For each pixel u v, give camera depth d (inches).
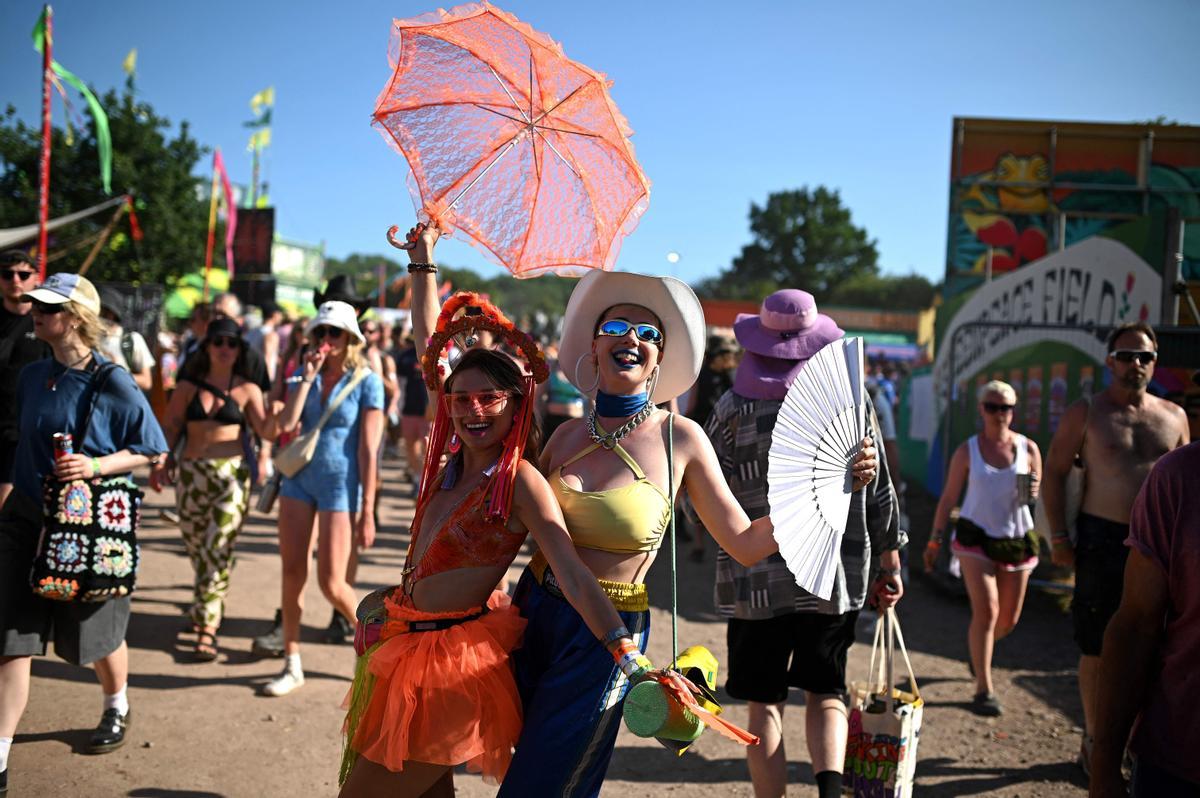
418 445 449.7
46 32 481.4
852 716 138.9
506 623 101.0
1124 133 661.3
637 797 162.2
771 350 142.3
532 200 116.2
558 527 98.2
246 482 228.4
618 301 113.9
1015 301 456.1
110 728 168.2
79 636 158.2
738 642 141.3
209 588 221.1
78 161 1237.1
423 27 112.0
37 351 197.9
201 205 1364.4
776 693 139.2
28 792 149.3
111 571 155.5
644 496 102.6
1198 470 89.7
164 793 152.3
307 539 204.8
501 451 105.4
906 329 1937.7
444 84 115.1
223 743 174.1
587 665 98.4
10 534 152.3
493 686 97.2
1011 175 668.1
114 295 268.2
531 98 113.7
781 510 103.0
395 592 107.3
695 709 86.6
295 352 257.8
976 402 513.0
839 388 109.8
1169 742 90.4
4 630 147.7
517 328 105.7
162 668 213.0
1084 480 179.0
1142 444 174.4
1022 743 193.3
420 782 98.3
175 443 223.8
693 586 331.9
